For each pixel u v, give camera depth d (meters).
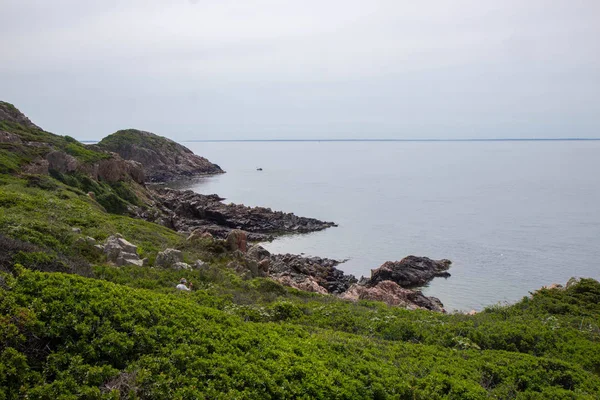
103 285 14.21
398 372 14.40
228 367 12.17
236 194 125.50
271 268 52.25
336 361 14.01
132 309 13.31
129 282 21.31
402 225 84.44
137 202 73.62
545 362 16.98
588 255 62.22
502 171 197.38
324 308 23.22
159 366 11.51
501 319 24.66
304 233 79.19
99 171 72.12
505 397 14.19
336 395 12.16
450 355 17.16
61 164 62.91
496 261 60.41
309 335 16.44
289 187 142.12
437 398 13.34
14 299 11.87
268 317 19.83
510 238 72.81
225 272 29.31
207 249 36.47
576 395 14.49
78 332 11.62
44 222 26.91
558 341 20.22
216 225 79.06
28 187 44.41
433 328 20.89
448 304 45.72
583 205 104.50
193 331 13.52
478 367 16.08
